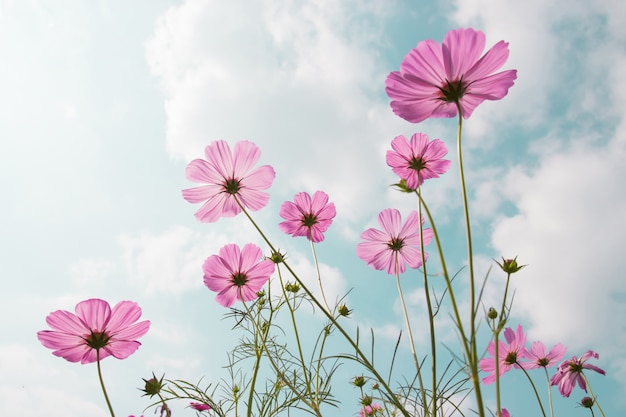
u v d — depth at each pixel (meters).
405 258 0.56
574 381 0.60
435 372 0.33
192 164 0.52
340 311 0.60
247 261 0.55
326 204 0.60
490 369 0.47
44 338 0.41
